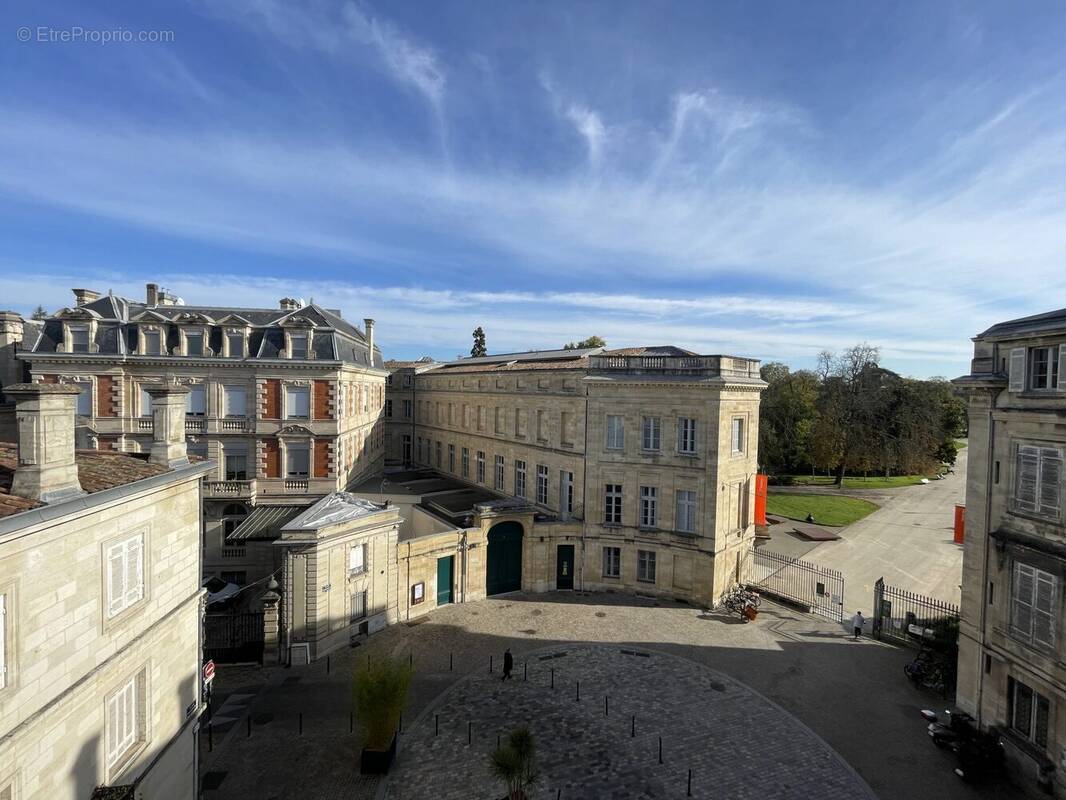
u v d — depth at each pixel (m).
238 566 36.41
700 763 18.30
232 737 19.45
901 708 21.52
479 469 47.69
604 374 33.88
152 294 43.28
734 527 32.91
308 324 37.84
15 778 9.78
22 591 9.98
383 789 16.98
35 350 36.09
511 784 15.62
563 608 31.20
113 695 12.45
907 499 62.91
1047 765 16.45
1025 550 17.34
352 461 43.88
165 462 14.88
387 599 28.56
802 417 73.50
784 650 26.28
